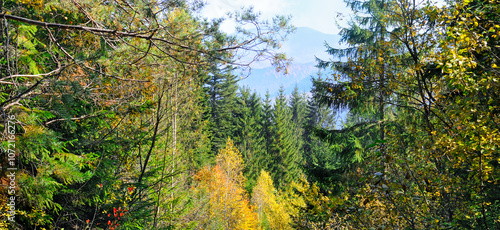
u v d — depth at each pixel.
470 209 6.15
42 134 4.30
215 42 5.73
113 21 5.02
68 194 6.67
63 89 3.69
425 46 8.70
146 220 8.09
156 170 9.27
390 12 9.83
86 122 6.62
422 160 6.69
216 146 39.94
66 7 4.51
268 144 49.75
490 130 4.98
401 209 5.73
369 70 10.20
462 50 5.32
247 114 47.91
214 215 19.09
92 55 4.37
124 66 6.06
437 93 8.15
